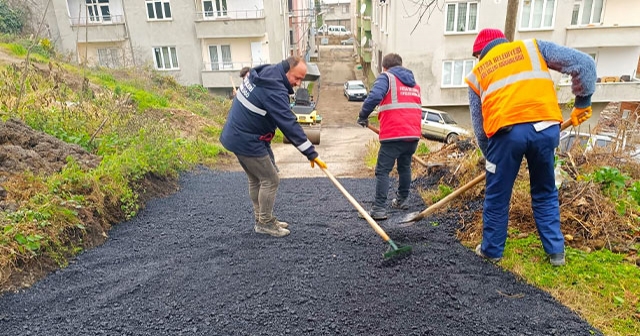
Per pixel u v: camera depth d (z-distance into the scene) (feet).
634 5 60.39
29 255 9.61
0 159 13.20
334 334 7.47
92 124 21.95
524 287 8.68
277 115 10.09
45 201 11.13
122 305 8.48
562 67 8.44
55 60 47.47
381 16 81.10
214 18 71.46
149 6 71.05
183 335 7.54
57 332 7.63
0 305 8.36
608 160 14.76
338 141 47.67
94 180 13.08
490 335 7.26
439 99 64.18
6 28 66.85
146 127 20.94
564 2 58.90
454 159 17.51
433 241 11.10
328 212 14.06
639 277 8.61
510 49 8.79
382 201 12.86
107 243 11.61
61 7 70.28
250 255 10.66
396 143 12.29
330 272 9.61
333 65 128.06
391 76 12.25
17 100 20.40
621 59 63.31
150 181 16.39
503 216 9.43
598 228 10.26
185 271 9.86
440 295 8.47
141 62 70.28
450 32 60.44
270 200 11.45
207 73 73.77
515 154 8.74
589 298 8.13
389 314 7.95
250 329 7.68
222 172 21.27
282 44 79.87
